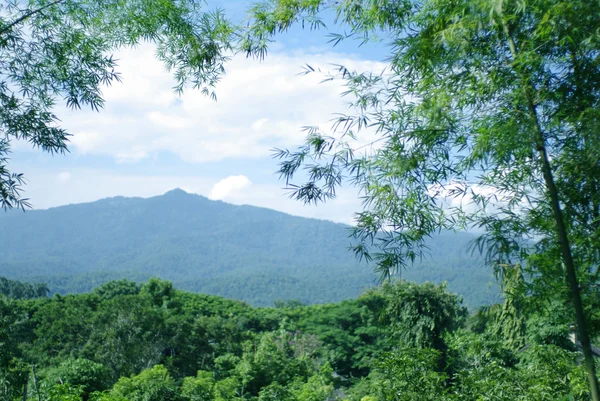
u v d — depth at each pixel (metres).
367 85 3.50
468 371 5.70
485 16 2.81
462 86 3.13
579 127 3.00
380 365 5.89
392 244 3.41
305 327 41.38
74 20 4.95
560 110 3.06
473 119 3.17
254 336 31.34
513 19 3.09
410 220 3.36
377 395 6.10
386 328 14.59
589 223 3.16
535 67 3.03
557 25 2.87
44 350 23.38
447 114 3.15
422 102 3.19
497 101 3.17
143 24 5.02
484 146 3.07
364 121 3.47
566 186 3.19
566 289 3.23
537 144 3.06
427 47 3.16
